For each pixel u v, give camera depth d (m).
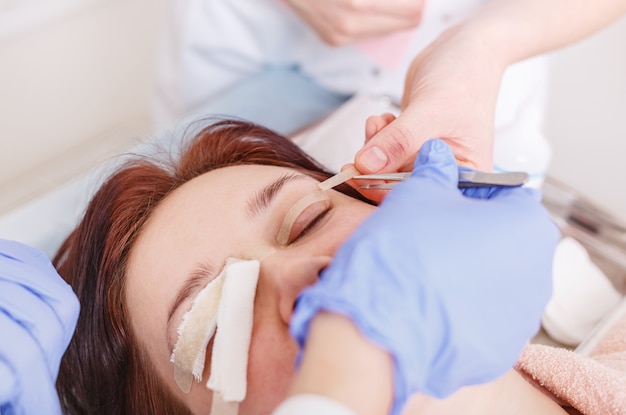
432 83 0.87
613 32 1.52
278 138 0.95
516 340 0.53
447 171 0.61
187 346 0.68
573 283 1.05
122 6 1.82
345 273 0.45
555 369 0.78
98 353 0.82
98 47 1.83
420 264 0.46
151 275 0.75
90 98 1.85
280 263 0.66
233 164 0.88
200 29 1.35
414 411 0.66
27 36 1.69
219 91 1.46
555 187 1.24
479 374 0.51
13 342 0.64
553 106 1.70
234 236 0.73
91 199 0.90
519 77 1.22
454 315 0.46
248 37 1.38
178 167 0.90
